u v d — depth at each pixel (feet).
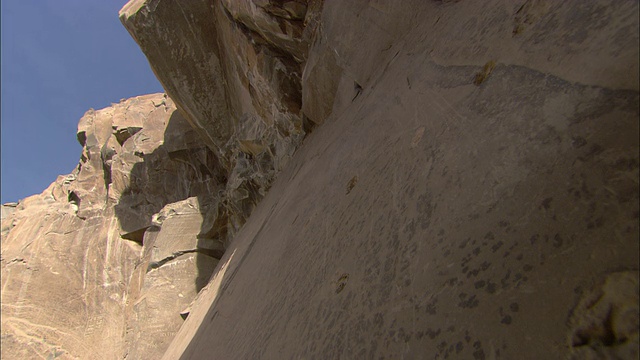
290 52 19.83
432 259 4.53
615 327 2.67
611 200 3.12
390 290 4.86
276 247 12.11
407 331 4.12
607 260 2.91
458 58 7.16
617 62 3.73
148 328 26.25
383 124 9.18
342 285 6.11
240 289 13.28
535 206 3.71
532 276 3.33
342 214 8.22
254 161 26.40
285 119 20.94
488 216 4.18
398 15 11.94
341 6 14.37
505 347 3.15
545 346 2.93
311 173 14.01
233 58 24.57
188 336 16.98
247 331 9.36
